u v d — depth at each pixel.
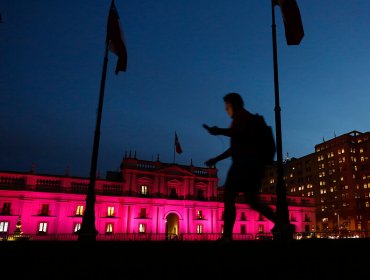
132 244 4.45
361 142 105.50
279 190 12.16
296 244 5.12
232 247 4.38
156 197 55.59
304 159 124.25
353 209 100.81
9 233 44.69
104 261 3.67
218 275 3.68
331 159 111.81
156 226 54.47
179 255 3.96
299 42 15.01
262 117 4.71
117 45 16.80
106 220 51.34
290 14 15.12
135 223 53.12
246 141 4.54
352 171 104.38
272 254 4.42
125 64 17.16
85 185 51.84
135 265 3.67
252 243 4.89
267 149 4.56
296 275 3.99
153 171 57.09
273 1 15.03
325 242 5.69
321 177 114.69
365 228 98.00
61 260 3.57
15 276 3.15
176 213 56.84
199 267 3.80
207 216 59.03
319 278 3.96
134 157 57.19
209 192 60.91
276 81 13.68
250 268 4.01
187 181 59.41
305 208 69.50
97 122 14.66
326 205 110.62
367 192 100.25
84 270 3.42
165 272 3.57
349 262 4.68
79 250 3.88
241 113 4.80
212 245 4.42
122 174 56.19
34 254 3.63
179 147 60.78
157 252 4.00
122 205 53.00
